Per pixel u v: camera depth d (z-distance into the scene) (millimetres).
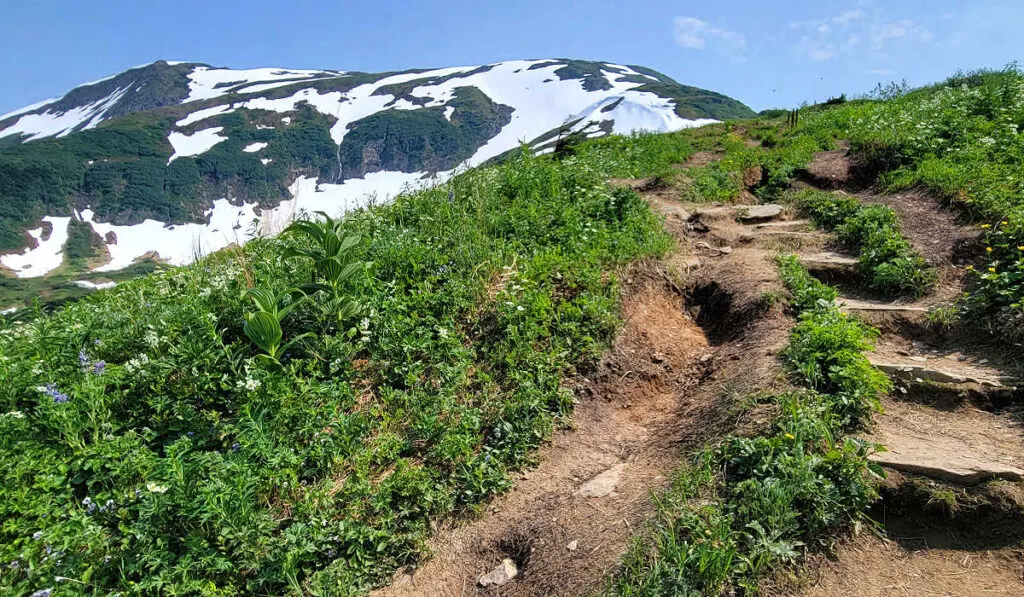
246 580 3316
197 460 3820
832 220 7723
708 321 6047
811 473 3178
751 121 19375
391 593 3355
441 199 8016
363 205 9008
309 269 6164
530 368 4883
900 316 5168
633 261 6387
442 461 4137
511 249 6445
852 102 17547
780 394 3885
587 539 3361
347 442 4191
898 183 8219
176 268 6902
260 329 4688
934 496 3152
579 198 7895
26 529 3406
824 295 5438
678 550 2889
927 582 2824
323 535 3506
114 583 3289
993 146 8117
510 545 3607
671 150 13195
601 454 4293
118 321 5410
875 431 3738
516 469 4191
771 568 2854
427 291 5707
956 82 14070
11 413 4121
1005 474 3193
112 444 3955
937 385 4098
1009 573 2807
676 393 4922
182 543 3428
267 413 4336
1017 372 4164
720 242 7605
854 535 3088
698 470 3533
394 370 4867
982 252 5734
